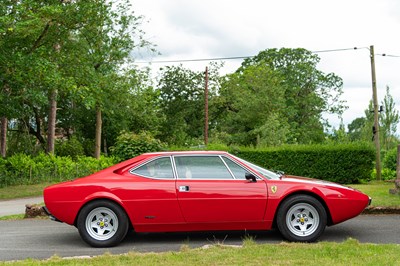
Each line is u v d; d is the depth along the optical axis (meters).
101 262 7.03
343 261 6.75
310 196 8.79
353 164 26.09
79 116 51.56
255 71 61.28
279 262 6.73
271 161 27.23
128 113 46.75
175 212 8.80
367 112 43.06
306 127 67.31
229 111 61.03
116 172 9.07
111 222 8.88
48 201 8.87
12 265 6.97
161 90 57.56
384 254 7.17
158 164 9.07
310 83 70.06
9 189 27.41
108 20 35.97
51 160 32.78
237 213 8.78
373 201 13.04
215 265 6.65
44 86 28.27
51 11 24.05
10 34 24.38
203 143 48.53
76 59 29.42
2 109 29.25
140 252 8.27
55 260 7.26
